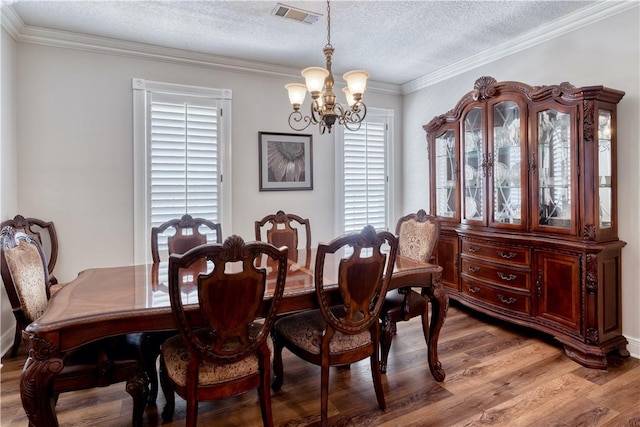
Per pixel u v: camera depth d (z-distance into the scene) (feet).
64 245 10.20
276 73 12.73
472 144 11.35
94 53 10.36
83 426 6.09
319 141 13.69
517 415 6.32
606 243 8.21
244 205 12.42
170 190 11.34
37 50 9.77
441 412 6.43
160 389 7.44
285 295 5.80
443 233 12.09
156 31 9.91
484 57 11.71
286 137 13.04
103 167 10.55
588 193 8.18
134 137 10.85
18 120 9.61
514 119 10.00
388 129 15.17
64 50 10.04
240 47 11.07
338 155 14.05
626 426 5.99
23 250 6.13
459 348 9.00
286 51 11.41
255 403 6.81
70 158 10.20
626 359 8.34
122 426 6.10
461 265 11.43
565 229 8.66
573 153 8.43
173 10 8.77
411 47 11.21
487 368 7.98
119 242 10.80
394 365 8.18
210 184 11.85
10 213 9.20
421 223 9.27
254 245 4.99
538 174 9.33
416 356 8.63
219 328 5.08
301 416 6.38
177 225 9.14
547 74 10.07
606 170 8.45
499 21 9.54
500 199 10.44
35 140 9.81
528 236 9.38
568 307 8.51
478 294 10.80
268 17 9.16
